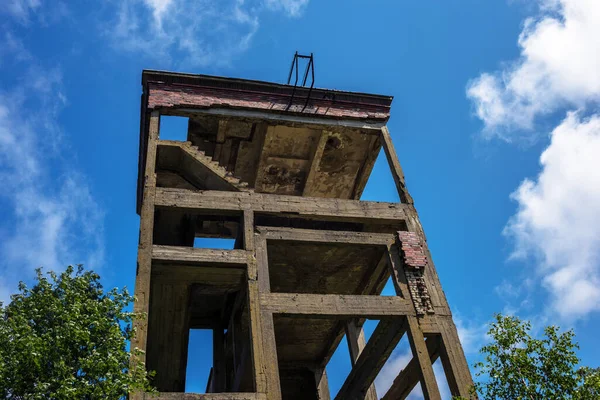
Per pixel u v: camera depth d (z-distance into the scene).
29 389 9.70
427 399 13.41
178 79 18.95
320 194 22.44
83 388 9.75
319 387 21.97
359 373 17.36
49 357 10.09
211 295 18.36
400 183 18.39
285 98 19.75
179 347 16.59
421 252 16.41
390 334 15.43
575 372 11.61
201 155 17.05
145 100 18.78
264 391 12.48
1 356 9.73
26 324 10.35
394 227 18.09
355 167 21.56
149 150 16.70
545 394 11.48
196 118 18.69
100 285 12.24
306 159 20.95
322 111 19.75
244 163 21.09
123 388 10.27
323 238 16.09
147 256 14.07
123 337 10.91
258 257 15.10
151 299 15.41
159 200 15.50
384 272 18.28
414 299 15.27
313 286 19.06
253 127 19.59
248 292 14.22
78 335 10.29
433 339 15.10
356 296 14.99
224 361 18.44
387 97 20.75
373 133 20.20
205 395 11.93
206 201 15.90
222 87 19.28
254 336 13.41
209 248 14.75
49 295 11.04
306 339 21.02
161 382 17.00
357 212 17.05
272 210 16.30
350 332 19.41
